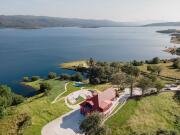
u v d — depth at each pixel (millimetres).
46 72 183750
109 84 135500
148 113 94062
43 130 81500
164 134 66938
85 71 181625
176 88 124250
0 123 83000
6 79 161500
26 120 83062
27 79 155375
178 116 93375
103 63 183875
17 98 105938
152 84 111438
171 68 180750
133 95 112562
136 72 146375
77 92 120250
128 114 91562
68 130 82000
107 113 92062
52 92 120562
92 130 67688
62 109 97875
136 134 72312
